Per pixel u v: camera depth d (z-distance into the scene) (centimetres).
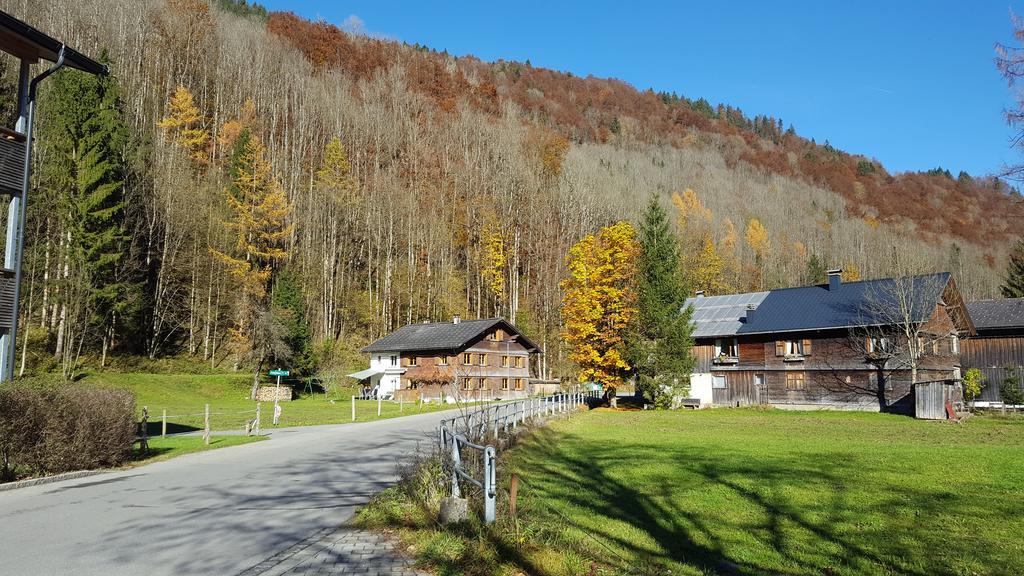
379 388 6247
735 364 5022
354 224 7856
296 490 1289
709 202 13412
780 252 11719
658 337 4638
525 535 844
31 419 1438
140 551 827
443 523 912
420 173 9431
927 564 959
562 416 3481
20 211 1842
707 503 1326
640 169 13875
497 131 10956
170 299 5753
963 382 4653
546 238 9494
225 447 2164
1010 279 6794
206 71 8425
